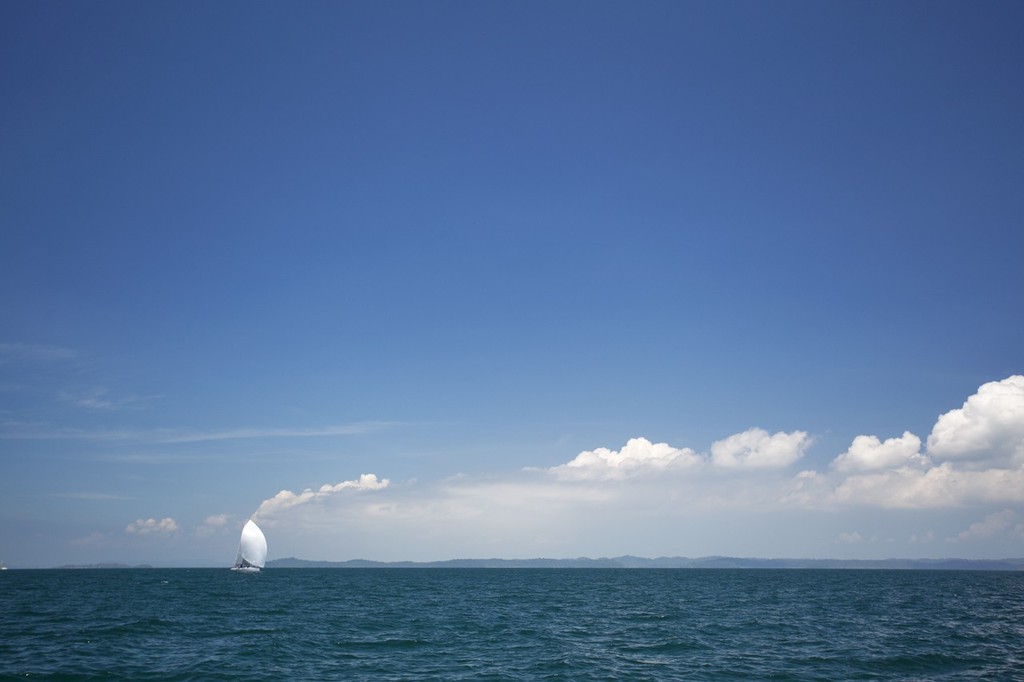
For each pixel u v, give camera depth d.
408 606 73.75
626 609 70.56
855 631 48.56
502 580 183.38
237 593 102.50
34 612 64.19
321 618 57.62
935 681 29.62
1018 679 30.20
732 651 38.25
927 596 99.62
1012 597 99.50
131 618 57.03
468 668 32.38
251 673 30.55
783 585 144.75
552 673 31.12
